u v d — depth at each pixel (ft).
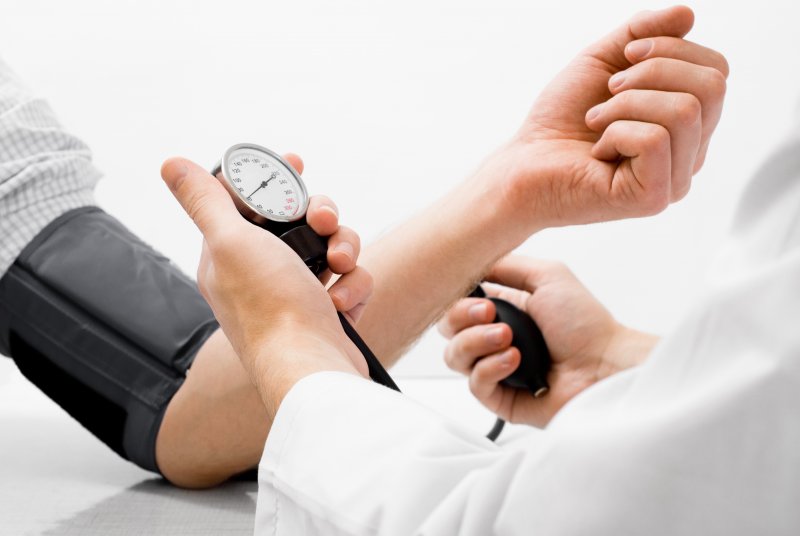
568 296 3.52
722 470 0.94
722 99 2.61
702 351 0.96
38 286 3.30
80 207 3.46
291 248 2.22
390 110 6.93
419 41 6.89
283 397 1.69
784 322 0.90
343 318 2.23
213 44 6.83
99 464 3.56
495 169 3.05
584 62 2.93
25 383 5.43
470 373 3.57
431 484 1.27
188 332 3.26
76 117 6.79
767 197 0.94
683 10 2.69
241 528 2.76
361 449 1.41
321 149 6.94
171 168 2.17
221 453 3.15
